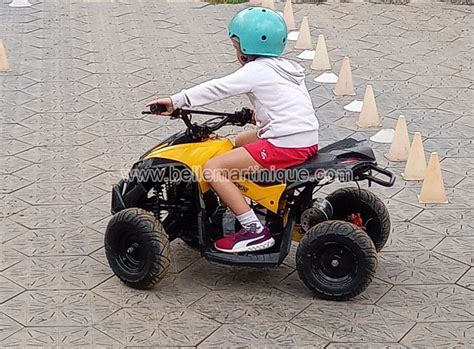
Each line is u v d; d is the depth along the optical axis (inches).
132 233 208.8
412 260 231.6
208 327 196.4
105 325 196.7
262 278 220.5
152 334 193.2
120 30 456.1
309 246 205.0
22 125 325.4
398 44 447.8
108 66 398.6
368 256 200.8
